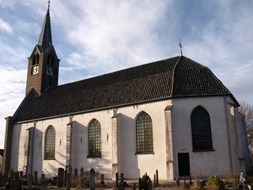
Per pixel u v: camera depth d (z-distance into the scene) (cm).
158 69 3281
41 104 4119
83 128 3344
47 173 3562
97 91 3528
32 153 3797
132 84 3238
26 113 4162
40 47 4781
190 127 2662
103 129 3147
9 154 4069
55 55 4922
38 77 4603
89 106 3353
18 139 4069
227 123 2625
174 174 2533
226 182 2080
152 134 2791
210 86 2775
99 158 3112
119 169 2875
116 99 3167
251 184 1888
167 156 2570
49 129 3747
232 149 2552
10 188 2083
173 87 2808
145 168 2755
